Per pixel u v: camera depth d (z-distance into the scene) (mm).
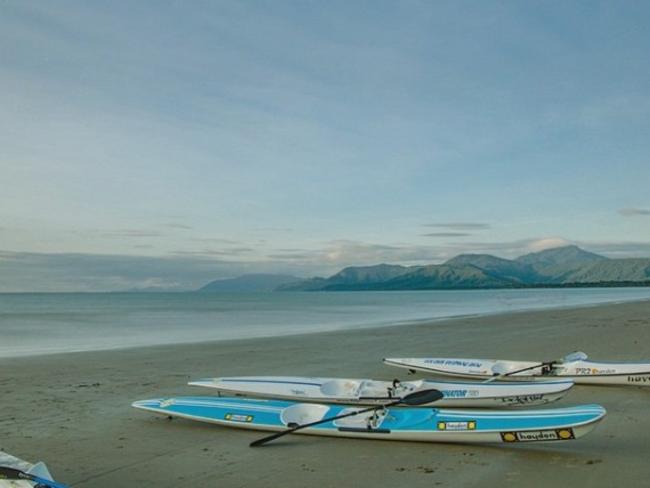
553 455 6648
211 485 5969
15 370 14391
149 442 7613
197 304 89000
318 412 8086
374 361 15375
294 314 49625
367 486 5828
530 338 19828
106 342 23516
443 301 89750
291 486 5887
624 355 14969
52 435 8031
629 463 6309
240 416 8227
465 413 7223
